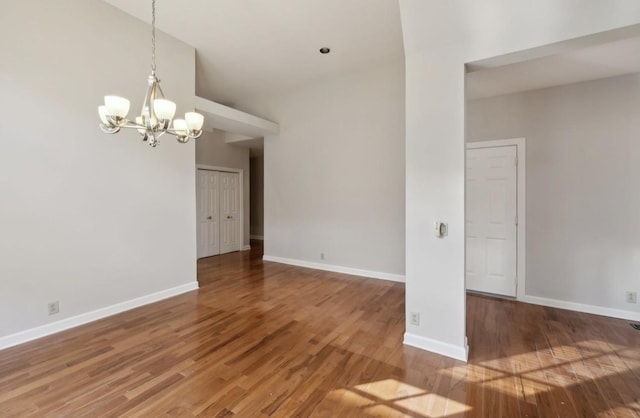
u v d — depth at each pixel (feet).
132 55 10.48
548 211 11.28
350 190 15.61
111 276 10.07
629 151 10.00
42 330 8.47
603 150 10.37
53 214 8.69
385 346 8.08
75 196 9.16
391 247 14.51
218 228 20.97
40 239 8.45
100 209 9.76
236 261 18.75
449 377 6.72
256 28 11.05
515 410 5.68
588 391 6.24
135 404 5.76
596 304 10.52
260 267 17.11
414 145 7.95
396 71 14.14
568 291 10.98
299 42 12.01
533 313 10.55
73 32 9.04
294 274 15.58
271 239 18.75
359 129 15.23
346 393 6.15
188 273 12.69
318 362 7.28
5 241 7.86
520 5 6.23
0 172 7.75
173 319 9.77
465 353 7.40
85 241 9.40
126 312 10.31
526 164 11.62
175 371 6.86
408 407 5.76
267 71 14.87
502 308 11.00
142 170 10.94
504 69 9.68
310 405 5.79
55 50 8.68
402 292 12.66
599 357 7.56
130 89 10.44
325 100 16.22
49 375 6.66
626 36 5.87
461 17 6.86
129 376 6.64
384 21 10.53
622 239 10.13
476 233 12.64
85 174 9.37
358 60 13.67
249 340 8.38
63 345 7.99
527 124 11.57
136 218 10.78
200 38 11.79
